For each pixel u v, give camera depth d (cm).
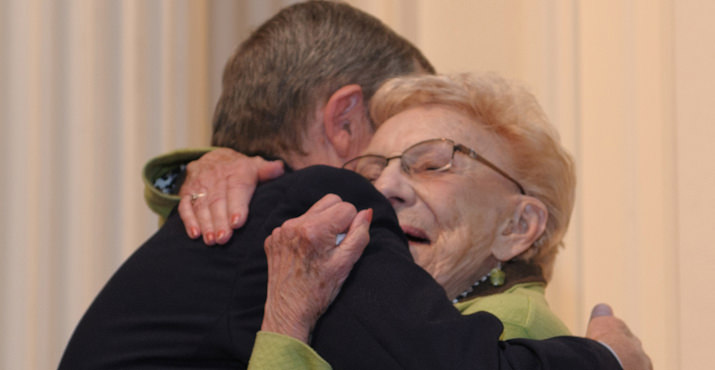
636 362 208
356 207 197
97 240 420
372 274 182
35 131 420
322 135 272
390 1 435
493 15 419
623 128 381
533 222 254
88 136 422
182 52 430
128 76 426
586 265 384
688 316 355
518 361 177
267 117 273
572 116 392
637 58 379
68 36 426
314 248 180
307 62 274
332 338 176
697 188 357
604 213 382
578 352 190
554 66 397
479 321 176
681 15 366
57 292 419
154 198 253
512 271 253
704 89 358
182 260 199
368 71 278
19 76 423
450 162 248
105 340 194
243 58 284
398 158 250
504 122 255
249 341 182
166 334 188
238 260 194
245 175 226
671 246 365
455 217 245
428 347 168
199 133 433
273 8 448
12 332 414
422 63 297
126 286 202
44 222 419
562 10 397
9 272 416
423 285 182
